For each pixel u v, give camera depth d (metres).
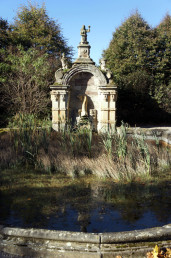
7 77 16.62
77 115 13.73
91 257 2.82
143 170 6.81
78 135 8.91
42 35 26.06
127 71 24.72
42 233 3.00
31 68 16.52
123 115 21.25
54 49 26.50
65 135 9.18
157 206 4.74
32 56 18.56
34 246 2.94
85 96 13.26
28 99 15.05
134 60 24.98
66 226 3.90
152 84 22.20
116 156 7.38
